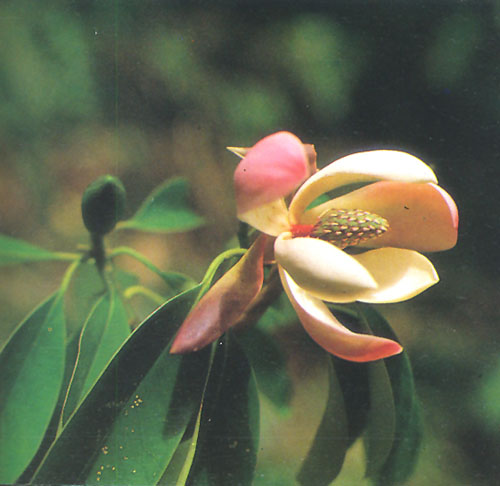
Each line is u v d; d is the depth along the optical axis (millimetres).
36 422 417
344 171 398
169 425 401
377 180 426
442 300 643
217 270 430
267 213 406
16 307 639
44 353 429
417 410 445
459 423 614
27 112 713
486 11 662
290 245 391
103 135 720
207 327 393
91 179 711
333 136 660
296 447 524
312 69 677
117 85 719
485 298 645
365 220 414
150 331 407
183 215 531
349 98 663
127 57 719
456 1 663
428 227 423
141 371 404
